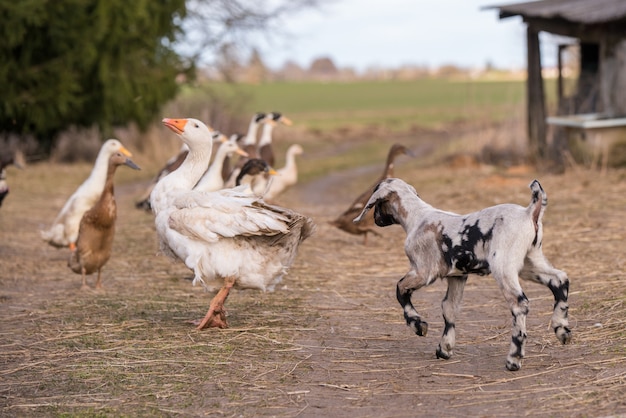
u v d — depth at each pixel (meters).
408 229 8.37
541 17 24.44
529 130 26.20
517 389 7.36
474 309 10.36
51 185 25.19
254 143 21.92
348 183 27.94
